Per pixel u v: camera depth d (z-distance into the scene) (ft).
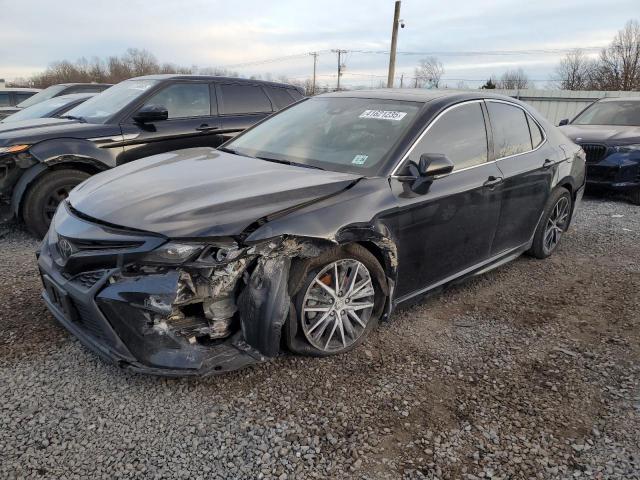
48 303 10.37
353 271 10.16
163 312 8.13
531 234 15.75
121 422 8.11
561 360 10.62
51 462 7.26
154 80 21.04
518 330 11.91
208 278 8.40
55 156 17.01
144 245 8.18
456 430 8.32
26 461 7.25
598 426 8.57
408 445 7.93
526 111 15.49
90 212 9.22
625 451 8.00
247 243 8.49
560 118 84.48
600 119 31.24
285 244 8.91
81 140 17.76
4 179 16.49
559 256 17.46
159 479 7.04
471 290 14.23
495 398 9.21
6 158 16.37
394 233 10.51
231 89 22.70
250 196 9.14
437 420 8.54
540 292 14.25
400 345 10.94
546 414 8.82
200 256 8.22
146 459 7.38
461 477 7.36
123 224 8.52
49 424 8.00
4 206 16.89
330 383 9.37
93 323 8.77
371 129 12.00
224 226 8.38
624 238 19.90
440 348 10.90
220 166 11.21
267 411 8.52
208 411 8.46
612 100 32.55
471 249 12.92
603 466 7.67
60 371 9.36
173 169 11.08
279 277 8.93
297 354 10.15
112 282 8.35
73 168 17.79
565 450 7.97
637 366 10.49
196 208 8.66
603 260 17.15
